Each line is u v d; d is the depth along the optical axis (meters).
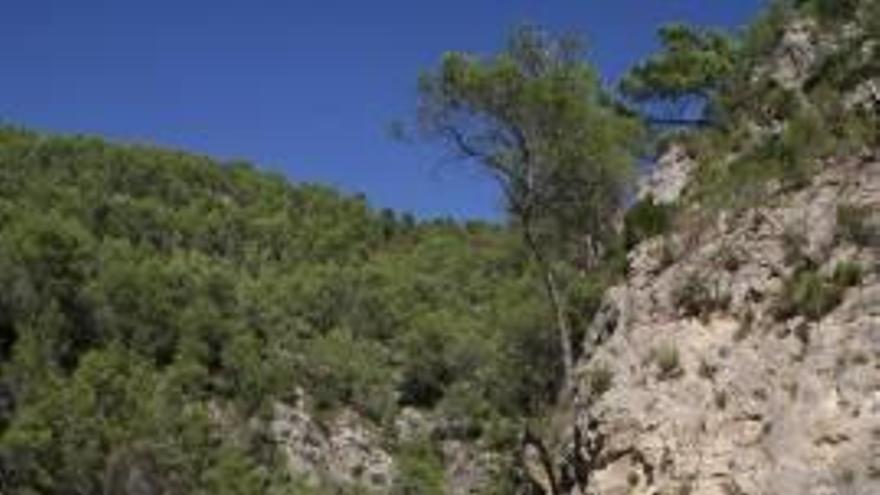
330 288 103.50
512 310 51.28
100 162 133.00
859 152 23.31
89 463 73.06
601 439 23.09
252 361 89.88
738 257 23.45
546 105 31.67
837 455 19.50
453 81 31.91
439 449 74.00
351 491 80.88
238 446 82.69
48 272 87.81
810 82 26.70
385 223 141.62
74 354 85.88
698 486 20.95
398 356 92.88
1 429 76.19
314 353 93.19
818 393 20.31
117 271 92.12
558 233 34.91
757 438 20.86
